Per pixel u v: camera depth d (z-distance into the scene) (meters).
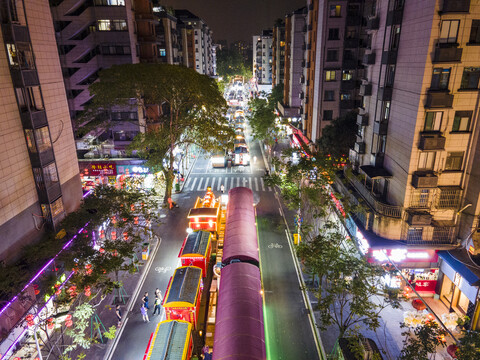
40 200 22.52
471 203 20.22
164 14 51.91
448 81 19.27
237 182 47.28
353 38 41.28
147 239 31.64
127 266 20.64
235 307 17.78
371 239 22.47
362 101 29.03
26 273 18.44
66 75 39.59
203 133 36.53
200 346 19.05
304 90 51.72
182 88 34.09
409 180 21.12
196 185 46.34
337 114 43.94
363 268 18.38
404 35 21.34
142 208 25.00
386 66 23.22
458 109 19.66
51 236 22.06
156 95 35.56
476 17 18.12
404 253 22.12
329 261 18.16
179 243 31.55
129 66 32.88
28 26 21.22
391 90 23.20
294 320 22.12
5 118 19.39
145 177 43.78
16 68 19.83
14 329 18.03
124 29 38.34
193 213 30.78
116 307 22.19
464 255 20.75
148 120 42.62
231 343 15.48
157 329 17.83
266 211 38.38
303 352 19.58
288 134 64.06
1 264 17.98
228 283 20.06
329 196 25.38
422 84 19.27
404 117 21.50
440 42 18.58
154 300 23.94
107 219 24.45
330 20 40.41
